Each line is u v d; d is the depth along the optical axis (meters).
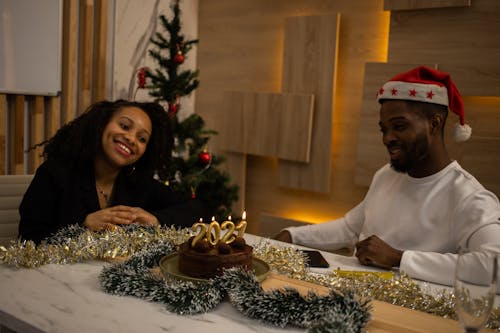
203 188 3.07
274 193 3.43
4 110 2.74
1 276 1.21
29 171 2.94
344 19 3.01
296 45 3.15
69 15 2.98
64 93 3.03
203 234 1.21
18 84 2.78
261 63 3.42
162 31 3.56
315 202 3.22
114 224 1.57
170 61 2.93
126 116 1.85
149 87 2.90
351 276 1.29
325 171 3.09
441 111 1.70
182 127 2.96
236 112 3.46
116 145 1.82
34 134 2.91
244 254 1.18
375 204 1.91
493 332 0.98
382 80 2.76
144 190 2.04
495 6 2.41
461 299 0.86
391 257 1.51
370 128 2.83
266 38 3.38
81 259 1.36
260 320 1.00
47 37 2.88
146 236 1.42
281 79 3.32
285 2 3.27
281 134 3.24
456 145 2.55
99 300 1.08
